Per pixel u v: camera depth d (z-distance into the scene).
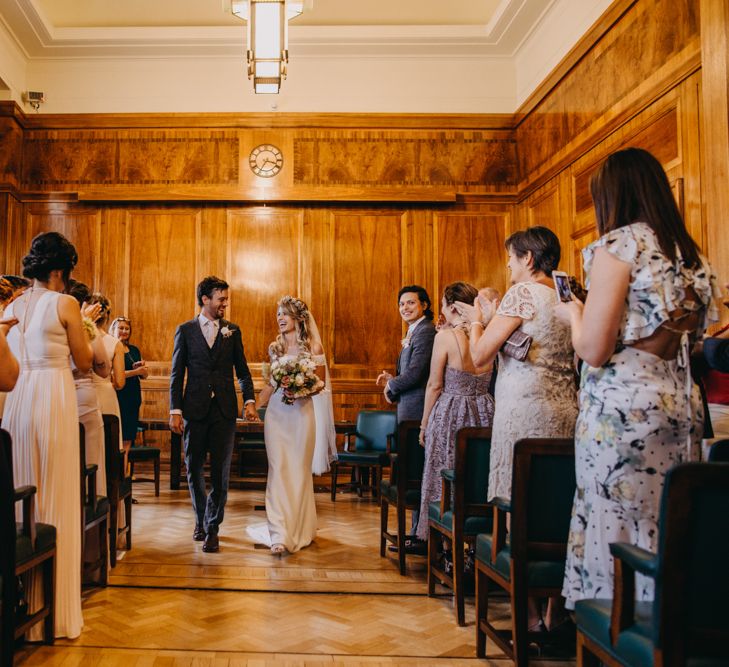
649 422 1.76
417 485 3.88
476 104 8.52
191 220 8.40
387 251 8.42
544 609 2.93
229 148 8.38
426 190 8.35
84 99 8.38
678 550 1.35
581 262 6.75
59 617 2.73
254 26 5.18
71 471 2.83
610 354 1.81
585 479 1.86
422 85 8.51
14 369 2.39
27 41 8.02
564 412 2.58
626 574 1.55
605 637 1.60
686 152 4.97
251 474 8.05
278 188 8.32
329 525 5.27
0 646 2.10
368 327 8.33
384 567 4.00
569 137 6.97
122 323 6.11
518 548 2.20
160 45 8.20
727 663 1.35
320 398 6.34
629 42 5.75
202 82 8.44
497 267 8.40
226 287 4.59
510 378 2.64
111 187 8.29
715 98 4.33
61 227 8.32
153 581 3.62
